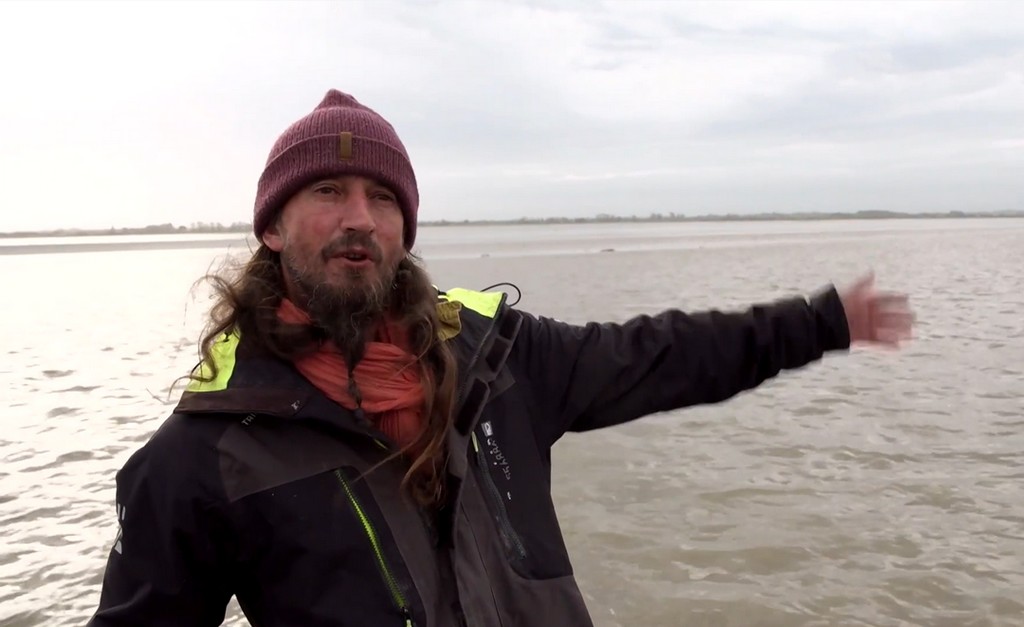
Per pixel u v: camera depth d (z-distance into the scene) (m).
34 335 16.14
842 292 2.37
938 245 50.84
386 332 2.03
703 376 2.29
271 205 1.96
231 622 4.65
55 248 77.06
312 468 1.77
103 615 1.74
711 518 6.17
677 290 22.50
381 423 1.90
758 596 4.98
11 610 4.81
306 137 1.94
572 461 7.60
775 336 2.30
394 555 1.76
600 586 5.14
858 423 8.73
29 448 7.98
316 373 1.86
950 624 4.65
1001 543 5.62
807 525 6.00
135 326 17.45
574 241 77.06
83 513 6.27
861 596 4.96
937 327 15.16
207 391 1.81
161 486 1.73
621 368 2.24
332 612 1.70
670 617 4.77
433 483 1.85
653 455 7.76
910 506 6.32
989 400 9.55
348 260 1.90
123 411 9.48
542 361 2.23
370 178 1.95
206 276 2.06
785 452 7.77
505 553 1.92
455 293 2.32
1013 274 26.97
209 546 1.73
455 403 1.97
